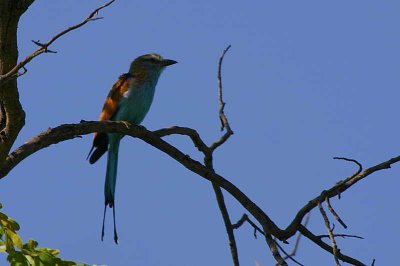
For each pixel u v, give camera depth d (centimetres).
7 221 798
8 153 909
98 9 783
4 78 795
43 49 786
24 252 798
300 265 1018
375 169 1016
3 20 834
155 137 1072
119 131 1039
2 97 861
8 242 793
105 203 1373
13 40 853
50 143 956
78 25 781
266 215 1080
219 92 1173
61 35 782
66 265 803
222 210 1170
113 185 1388
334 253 914
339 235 950
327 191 1030
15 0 826
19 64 788
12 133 891
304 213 1044
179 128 1151
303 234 1061
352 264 1040
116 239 1110
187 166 1089
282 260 1015
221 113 1172
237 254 1155
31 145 928
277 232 1064
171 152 1080
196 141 1166
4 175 906
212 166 1198
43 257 794
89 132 1010
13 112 877
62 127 971
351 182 1024
